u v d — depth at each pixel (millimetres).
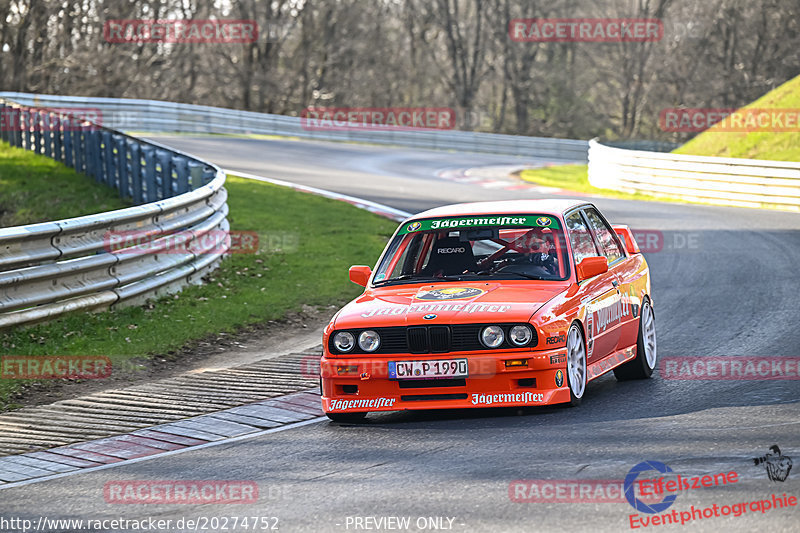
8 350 35125
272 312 44500
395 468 22250
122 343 37375
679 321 40938
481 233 30312
